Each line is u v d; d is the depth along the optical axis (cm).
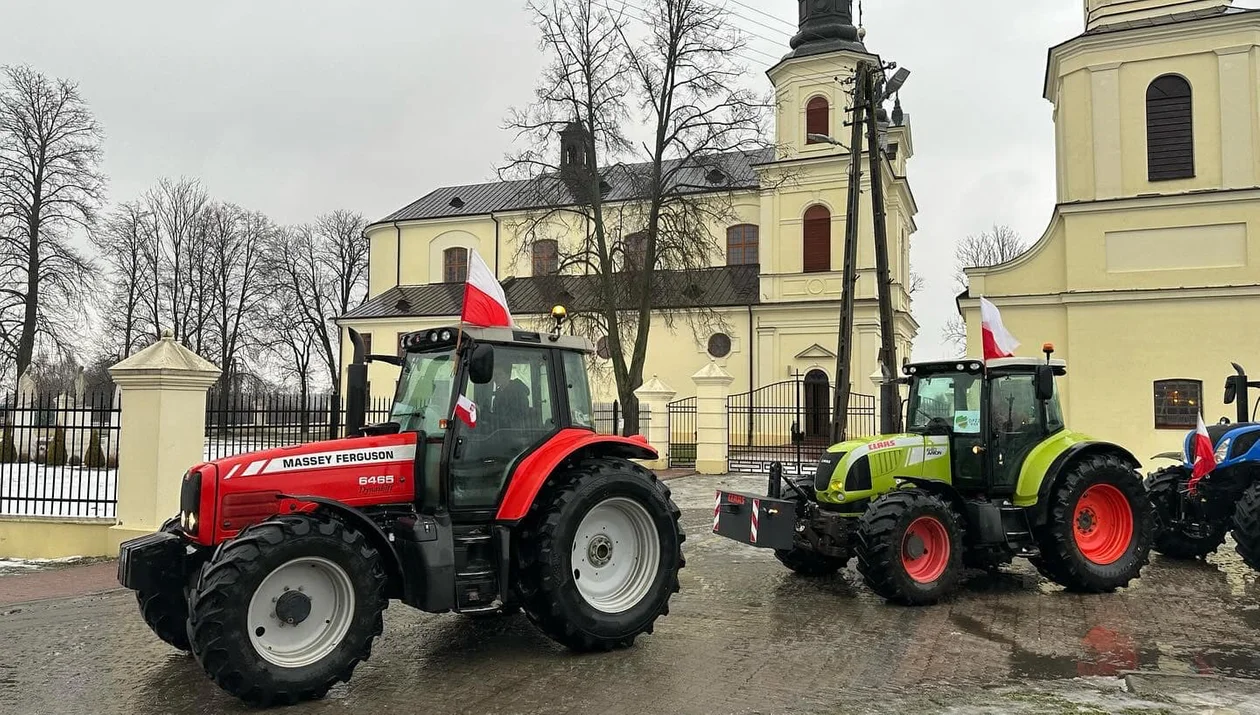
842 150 3105
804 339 3131
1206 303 1773
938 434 846
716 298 3312
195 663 573
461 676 544
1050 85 2139
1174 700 491
